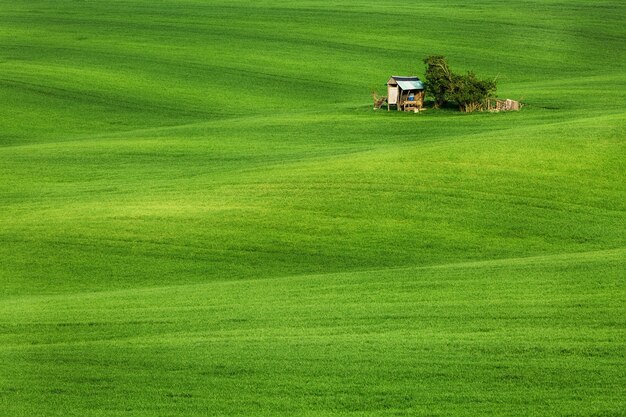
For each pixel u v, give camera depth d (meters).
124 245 64.31
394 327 44.12
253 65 152.50
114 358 41.22
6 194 79.50
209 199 73.44
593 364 38.12
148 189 78.44
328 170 78.75
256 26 180.50
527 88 131.38
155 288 55.22
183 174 84.88
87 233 66.81
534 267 53.91
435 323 44.38
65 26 180.50
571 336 41.62
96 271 59.91
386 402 35.22
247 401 35.94
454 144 83.81
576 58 159.62
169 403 36.06
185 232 66.25
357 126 107.31
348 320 45.56
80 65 150.25
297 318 46.34
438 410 34.31
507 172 75.81
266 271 58.81
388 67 152.25
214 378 38.34
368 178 75.81
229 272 58.91
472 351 40.16
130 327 46.16
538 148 81.12
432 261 59.56
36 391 37.78
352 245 62.97
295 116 117.06
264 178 78.06
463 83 113.94
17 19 187.50
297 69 150.38
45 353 42.41
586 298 47.19
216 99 133.25
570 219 66.62
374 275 54.59
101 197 76.62
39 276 59.31
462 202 69.94
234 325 45.69
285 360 40.00
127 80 142.00
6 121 118.50
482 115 110.38
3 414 35.59
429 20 187.00
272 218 68.25
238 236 65.19
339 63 154.25
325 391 36.50
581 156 79.06
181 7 199.88
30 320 48.25
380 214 68.19
